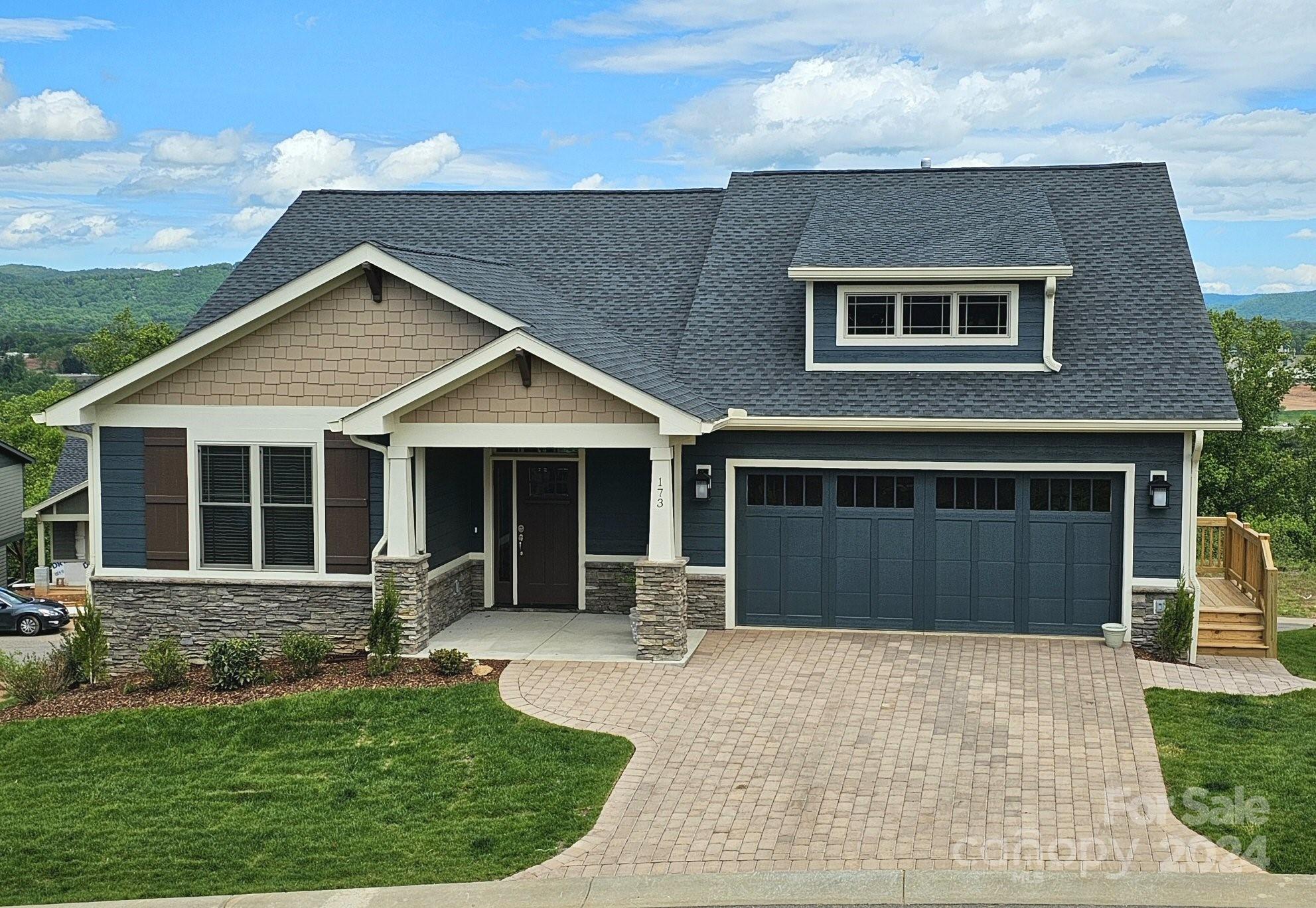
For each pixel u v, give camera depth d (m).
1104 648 16.58
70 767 13.10
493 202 23.31
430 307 17.05
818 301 18.11
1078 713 13.73
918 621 17.56
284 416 17.50
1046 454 16.94
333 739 13.46
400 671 15.70
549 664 15.93
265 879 10.09
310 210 23.33
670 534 16.09
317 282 16.91
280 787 12.21
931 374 17.83
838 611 17.75
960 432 17.09
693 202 22.83
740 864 10.01
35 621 28.56
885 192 21.56
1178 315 18.14
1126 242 19.75
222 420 17.61
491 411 16.25
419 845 10.66
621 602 18.89
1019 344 17.66
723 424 16.91
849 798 11.34
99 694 15.84
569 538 19.19
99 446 17.89
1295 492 38.31
